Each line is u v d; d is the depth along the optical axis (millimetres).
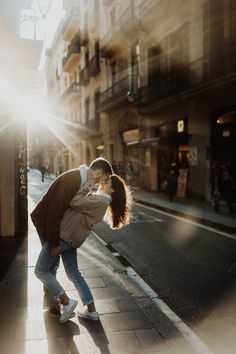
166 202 15586
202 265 6176
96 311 3848
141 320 3842
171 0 16766
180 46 17797
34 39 8719
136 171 23922
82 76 34156
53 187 3631
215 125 15633
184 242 8031
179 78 17328
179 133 18594
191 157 17016
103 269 5703
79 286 3795
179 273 5742
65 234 3564
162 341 3402
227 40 14477
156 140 19406
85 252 6844
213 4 15141
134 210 13680
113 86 25422
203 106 15984
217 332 3723
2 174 7988
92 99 32562
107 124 28281
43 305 4191
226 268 5965
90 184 3652
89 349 3217
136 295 4648
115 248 7520
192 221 11086
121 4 24844
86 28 33438
